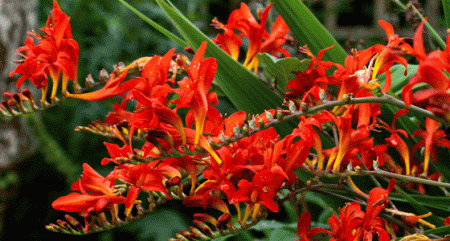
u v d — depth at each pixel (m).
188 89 1.00
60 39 1.05
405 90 0.98
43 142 3.23
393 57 1.02
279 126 1.11
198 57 1.00
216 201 1.02
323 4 4.49
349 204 1.02
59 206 1.03
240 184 1.01
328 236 1.14
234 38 1.14
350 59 1.04
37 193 3.35
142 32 3.76
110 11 4.02
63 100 1.07
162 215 3.02
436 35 1.12
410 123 1.11
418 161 1.08
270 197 1.01
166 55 1.02
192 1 4.03
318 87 1.04
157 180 1.02
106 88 1.05
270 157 1.01
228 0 4.46
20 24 2.77
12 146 2.96
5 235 3.29
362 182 1.10
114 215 1.04
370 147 1.03
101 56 3.52
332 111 1.06
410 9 1.15
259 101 1.11
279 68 1.09
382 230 1.01
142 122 1.00
